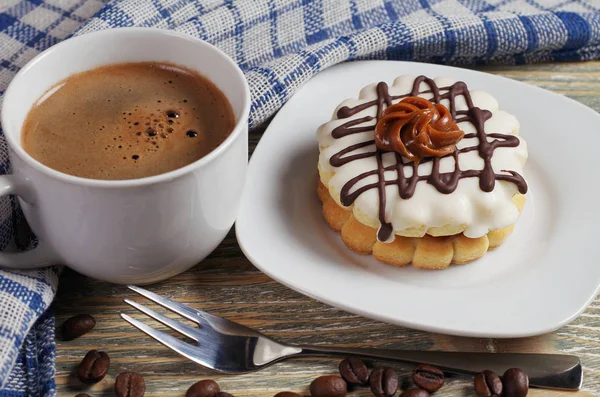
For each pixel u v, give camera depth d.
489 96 0.43
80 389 0.37
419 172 0.39
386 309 0.38
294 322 0.39
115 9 0.45
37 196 0.35
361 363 0.37
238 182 0.37
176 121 0.38
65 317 0.39
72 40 0.39
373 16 0.51
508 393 0.36
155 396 0.37
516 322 0.37
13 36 0.47
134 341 0.38
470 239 0.40
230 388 0.37
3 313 0.36
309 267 0.39
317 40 0.49
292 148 0.44
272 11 0.49
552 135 0.45
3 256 0.37
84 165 0.36
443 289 0.39
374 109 0.42
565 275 0.39
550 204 0.43
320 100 0.46
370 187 0.39
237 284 0.40
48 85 0.39
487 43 0.49
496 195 0.39
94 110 0.39
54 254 0.37
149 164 0.37
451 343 0.39
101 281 0.40
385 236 0.39
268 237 0.40
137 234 0.35
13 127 0.36
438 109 0.41
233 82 0.39
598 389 0.37
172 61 0.40
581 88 0.49
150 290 0.40
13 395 0.36
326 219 0.42
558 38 0.49
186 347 0.37
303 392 0.37
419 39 0.48
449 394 0.37
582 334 0.39
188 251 0.37
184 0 0.47
